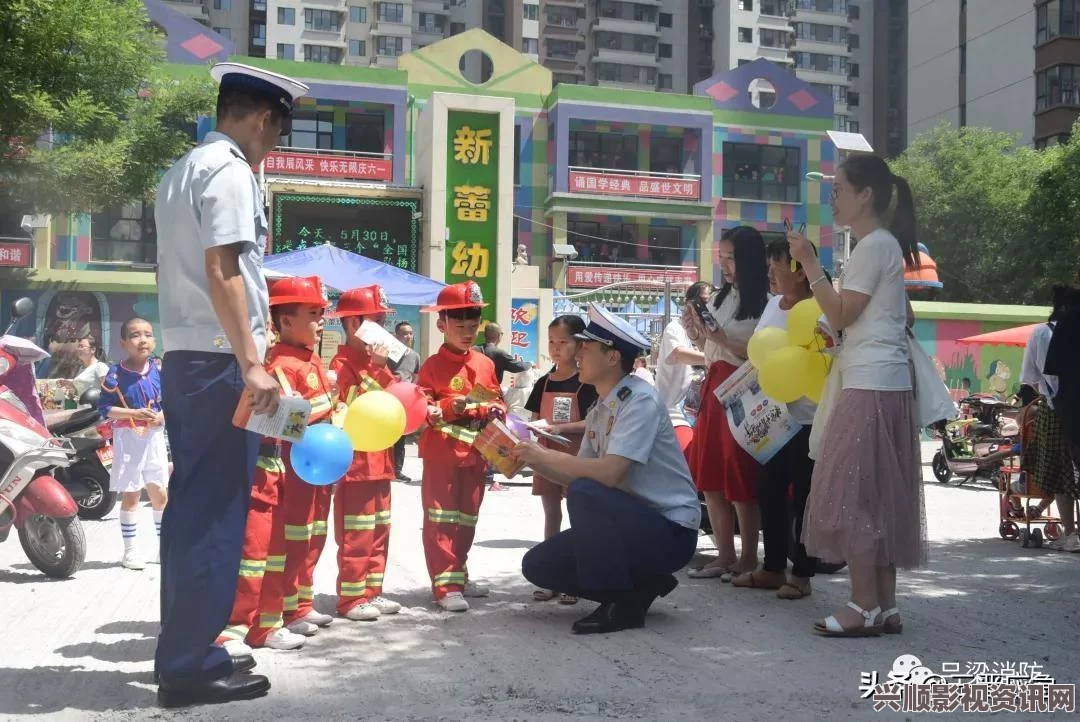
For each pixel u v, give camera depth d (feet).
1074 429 19.24
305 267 48.01
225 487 12.25
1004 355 79.66
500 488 41.81
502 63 111.04
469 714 11.87
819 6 260.01
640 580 16.48
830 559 15.97
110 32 58.18
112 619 17.20
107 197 59.88
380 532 17.75
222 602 12.16
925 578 21.30
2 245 89.04
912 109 186.70
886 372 15.72
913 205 16.65
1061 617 17.34
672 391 23.97
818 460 16.25
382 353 17.22
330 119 104.42
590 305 17.48
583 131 113.80
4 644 15.35
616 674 13.65
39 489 21.04
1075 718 11.94
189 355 12.25
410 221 67.97
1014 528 28.12
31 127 54.85
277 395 11.93
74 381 40.40
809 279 15.88
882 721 11.73
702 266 114.83
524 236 110.73
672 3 260.01
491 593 19.72
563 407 20.85
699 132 115.44
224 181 12.01
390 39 256.93
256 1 245.65
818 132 119.65
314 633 16.08
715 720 11.68
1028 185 119.85
